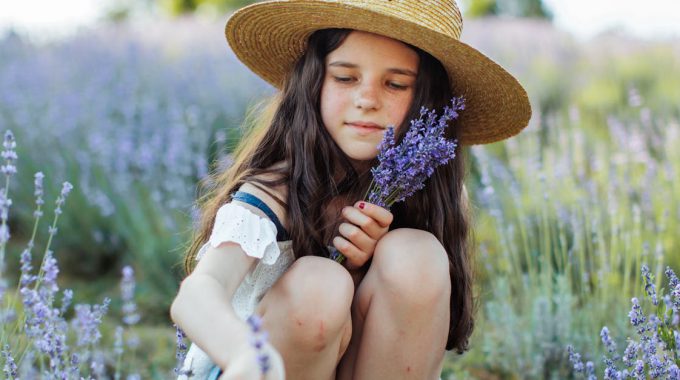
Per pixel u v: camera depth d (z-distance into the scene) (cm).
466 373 252
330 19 186
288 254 189
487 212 368
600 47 767
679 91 584
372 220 181
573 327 256
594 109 600
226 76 575
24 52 667
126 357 279
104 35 770
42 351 195
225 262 163
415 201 206
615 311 257
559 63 713
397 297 168
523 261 339
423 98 193
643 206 320
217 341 136
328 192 195
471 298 213
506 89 205
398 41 187
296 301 161
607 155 422
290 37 208
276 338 163
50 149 441
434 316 169
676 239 313
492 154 443
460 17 203
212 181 240
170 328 320
